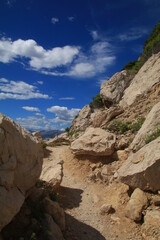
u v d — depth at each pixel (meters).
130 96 21.50
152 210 7.81
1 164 5.34
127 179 8.99
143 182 8.52
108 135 14.27
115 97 26.17
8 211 4.86
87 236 7.48
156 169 8.05
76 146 14.43
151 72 21.38
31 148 6.64
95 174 12.23
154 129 11.45
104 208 8.89
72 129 30.78
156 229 7.11
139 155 9.59
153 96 18.11
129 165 9.64
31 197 7.12
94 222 8.38
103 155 13.29
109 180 11.33
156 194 8.35
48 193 8.80
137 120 15.83
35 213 6.53
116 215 8.62
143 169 8.33
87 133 15.13
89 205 9.69
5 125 5.72
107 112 18.88
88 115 29.98
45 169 11.79
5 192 5.05
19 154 6.03
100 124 18.45
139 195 8.41
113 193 10.14
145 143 11.17
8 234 5.43
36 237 5.73
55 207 7.33
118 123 16.38
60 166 11.62
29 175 6.33
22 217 6.13
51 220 6.64
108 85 27.94
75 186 11.77
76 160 14.57
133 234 7.52
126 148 12.98
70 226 7.85
